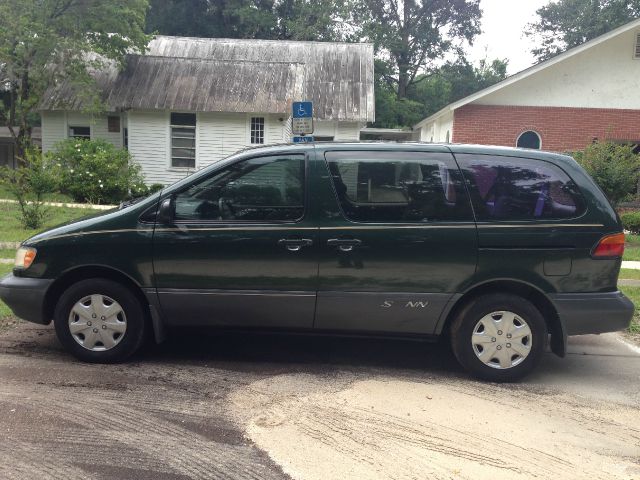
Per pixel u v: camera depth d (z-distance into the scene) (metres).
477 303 4.60
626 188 13.32
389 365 5.04
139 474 3.15
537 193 4.65
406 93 40.97
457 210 4.58
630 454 3.55
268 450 3.45
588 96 18.09
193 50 24.64
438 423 3.87
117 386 4.34
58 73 18.69
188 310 4.70
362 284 4.58
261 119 19.89
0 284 4.84
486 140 18.33
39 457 3.30
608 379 4.89
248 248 4.58
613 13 35.22
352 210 4.60
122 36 19.56
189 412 3.94
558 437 3.74
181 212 4.68
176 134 20.02
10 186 12.29
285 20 36.22
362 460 3.37
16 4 17.08
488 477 3.22
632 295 7.72
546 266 4.56
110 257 4.64
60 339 4.78
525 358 4.62
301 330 4.74
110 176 17.95
